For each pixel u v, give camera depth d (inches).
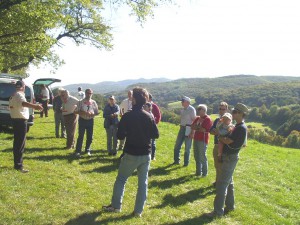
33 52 896.3
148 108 354.6
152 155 445.4
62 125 515.8
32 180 292.4
